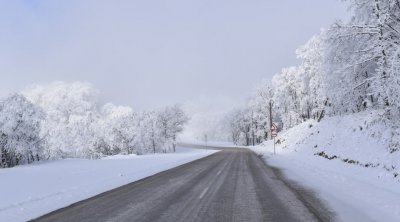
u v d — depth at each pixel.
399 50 15.30
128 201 10.87
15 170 23.19
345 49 21.19
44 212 9.53
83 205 10.38
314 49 43.31
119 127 78.56
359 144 19.97
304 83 49.56
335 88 23.36
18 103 42.28
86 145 71.94
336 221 7.92
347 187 12.80
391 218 8.12
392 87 15.26
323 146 27.62
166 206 9.92
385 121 17.36
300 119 62.53
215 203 10.23
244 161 29.94
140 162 31.59
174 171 21.36
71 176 18.78
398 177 12.93
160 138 89.44
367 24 19.36
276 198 10.97
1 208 9.95
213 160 32.56
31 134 43.66
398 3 17.48
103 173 20.45
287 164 24.89
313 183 14.35
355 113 26.94
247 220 8.08
